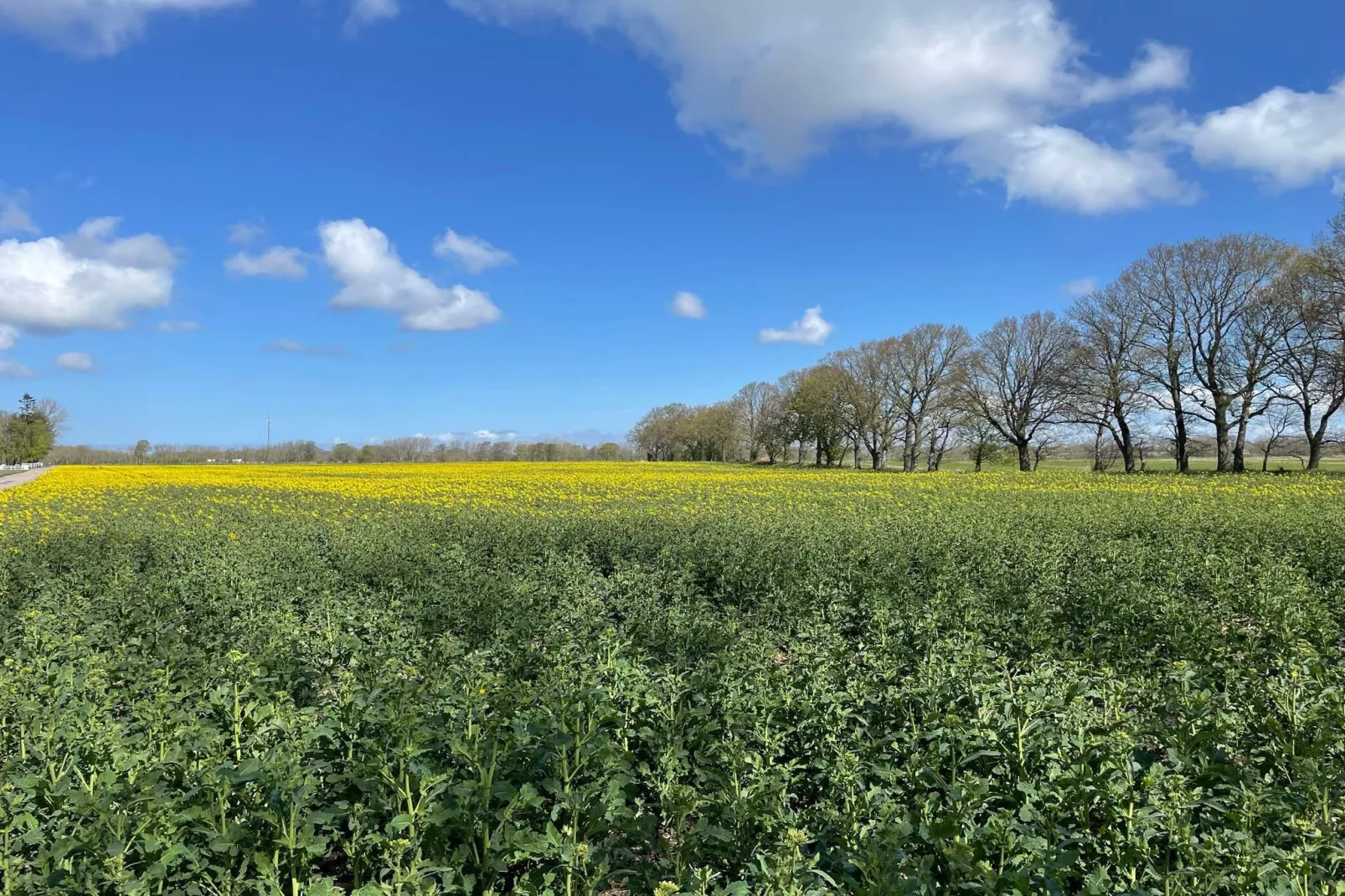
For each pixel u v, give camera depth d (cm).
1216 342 5019
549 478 4775
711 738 552
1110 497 2767
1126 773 465
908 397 7419
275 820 427
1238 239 4881
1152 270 5216
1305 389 4641
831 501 2772
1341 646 915
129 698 669
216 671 711
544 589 1127
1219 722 539
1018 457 7150
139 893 397
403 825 420
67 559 1380
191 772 487
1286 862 395
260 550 1414
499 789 455
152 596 1035
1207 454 5625
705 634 848
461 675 670
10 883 401
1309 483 3412
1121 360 5475
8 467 10450
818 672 641
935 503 2511
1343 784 485
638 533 1616
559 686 620
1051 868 394
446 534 1692
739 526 1709
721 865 465
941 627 912
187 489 3741
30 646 805
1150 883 416
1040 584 1105
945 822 421
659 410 12900
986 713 546
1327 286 4081
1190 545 1421
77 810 443
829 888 438
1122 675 750
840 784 484
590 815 452
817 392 7700
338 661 821
